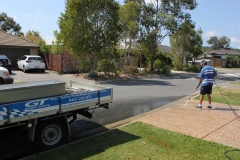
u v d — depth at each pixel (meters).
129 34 23.39
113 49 19.00
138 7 23.28
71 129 6.22
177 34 26.36
